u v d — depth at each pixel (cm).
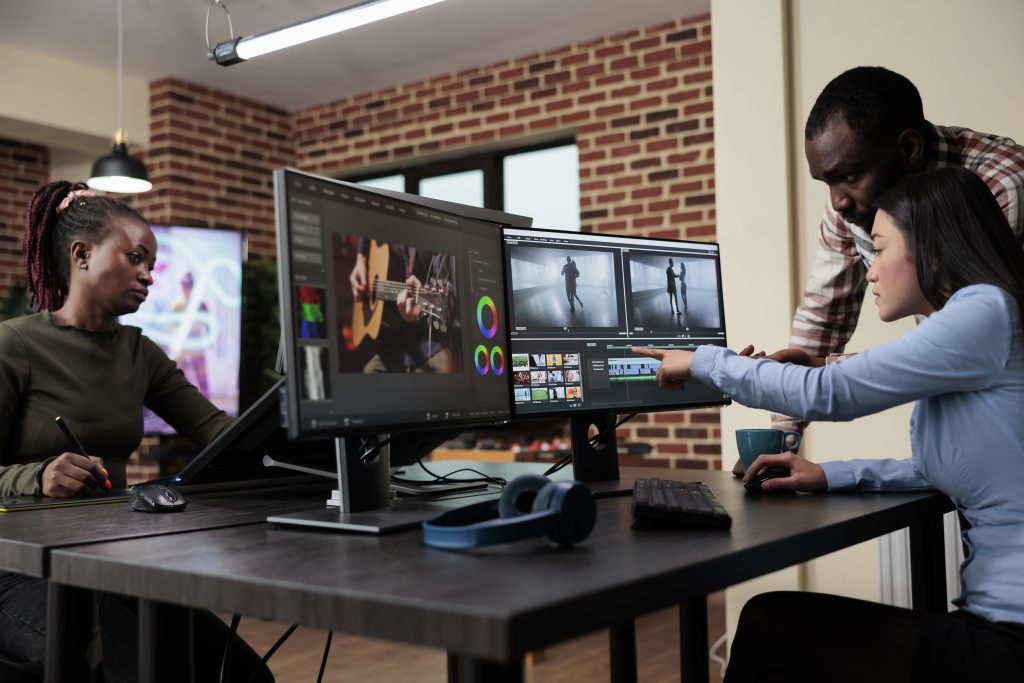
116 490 163
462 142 578
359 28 506
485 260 151
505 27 510
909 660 124
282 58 552
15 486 151
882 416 274
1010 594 119
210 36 515
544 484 105
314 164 646
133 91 579
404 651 347
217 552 100
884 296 140
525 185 578
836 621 132
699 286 192
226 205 608
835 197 181
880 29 280
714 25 305
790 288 290
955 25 269
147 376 193
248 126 625
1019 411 123
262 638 368
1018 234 172
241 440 145
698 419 489
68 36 511
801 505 135
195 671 163
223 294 568
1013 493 123
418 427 128
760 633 138
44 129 547
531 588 78
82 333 181
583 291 171
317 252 112
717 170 304
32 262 186
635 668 175
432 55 551
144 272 186
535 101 551
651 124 509
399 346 125
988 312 122
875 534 127
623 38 520
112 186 471
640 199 511
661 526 115
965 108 267
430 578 83
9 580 140
